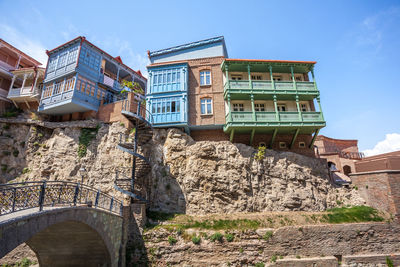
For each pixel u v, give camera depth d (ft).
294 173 67.46
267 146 77.82
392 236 53.93
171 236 51.52
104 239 40.55
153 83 80.89
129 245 50.96
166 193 64.49
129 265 48.91
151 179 67.10
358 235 53.36
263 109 81.61
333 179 75.41
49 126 84.64
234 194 63.36
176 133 72.49
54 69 89.76
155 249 50.26
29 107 91.86
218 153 68.74
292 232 52.54
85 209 34.73
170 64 82.17
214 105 78.23
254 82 78.48
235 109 80.38
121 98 92.32
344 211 61.31
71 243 40.93
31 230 24.03
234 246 50.42
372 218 57.36
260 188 65.21
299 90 77.97
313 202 63.87
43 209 27.55
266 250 50.44
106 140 77.46
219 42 87.81
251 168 67.51
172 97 77.87
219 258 49.26
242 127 72.43
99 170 72.38
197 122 76.54
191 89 80.89
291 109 81.00
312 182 67.67
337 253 51.34
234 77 84.38
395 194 59.06
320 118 73.77
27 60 113.19
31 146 81.61
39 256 43.78
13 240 21.56
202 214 60.54
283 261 48.85
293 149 77.51
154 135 73.26
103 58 94.99
